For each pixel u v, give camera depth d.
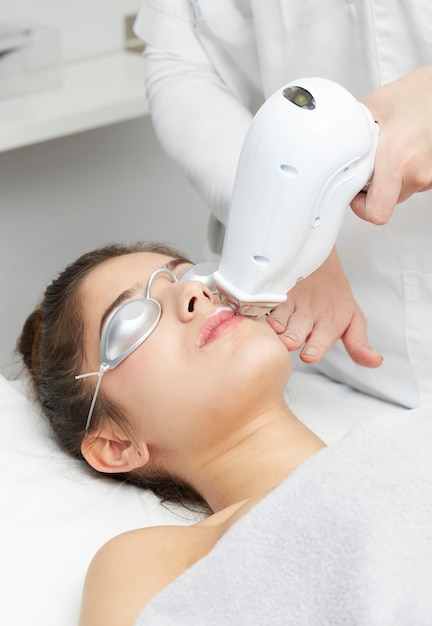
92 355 1.41
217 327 1.31
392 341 1.52
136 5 2.37
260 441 1.33
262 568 0.99
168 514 1.34
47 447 1.47
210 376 1.29
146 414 1.34
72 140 2.31
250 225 1.12
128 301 1.38
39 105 2.07
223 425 1.32
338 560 0.96
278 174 1.08
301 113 1.08
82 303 1.44
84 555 1.23
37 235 2.35
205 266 1.40
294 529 0.99
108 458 1.41
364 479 1.01
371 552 0.94
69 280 1.52
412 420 1.10
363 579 0.93
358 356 1.41
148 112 2.14
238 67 1.61
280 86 1.52
